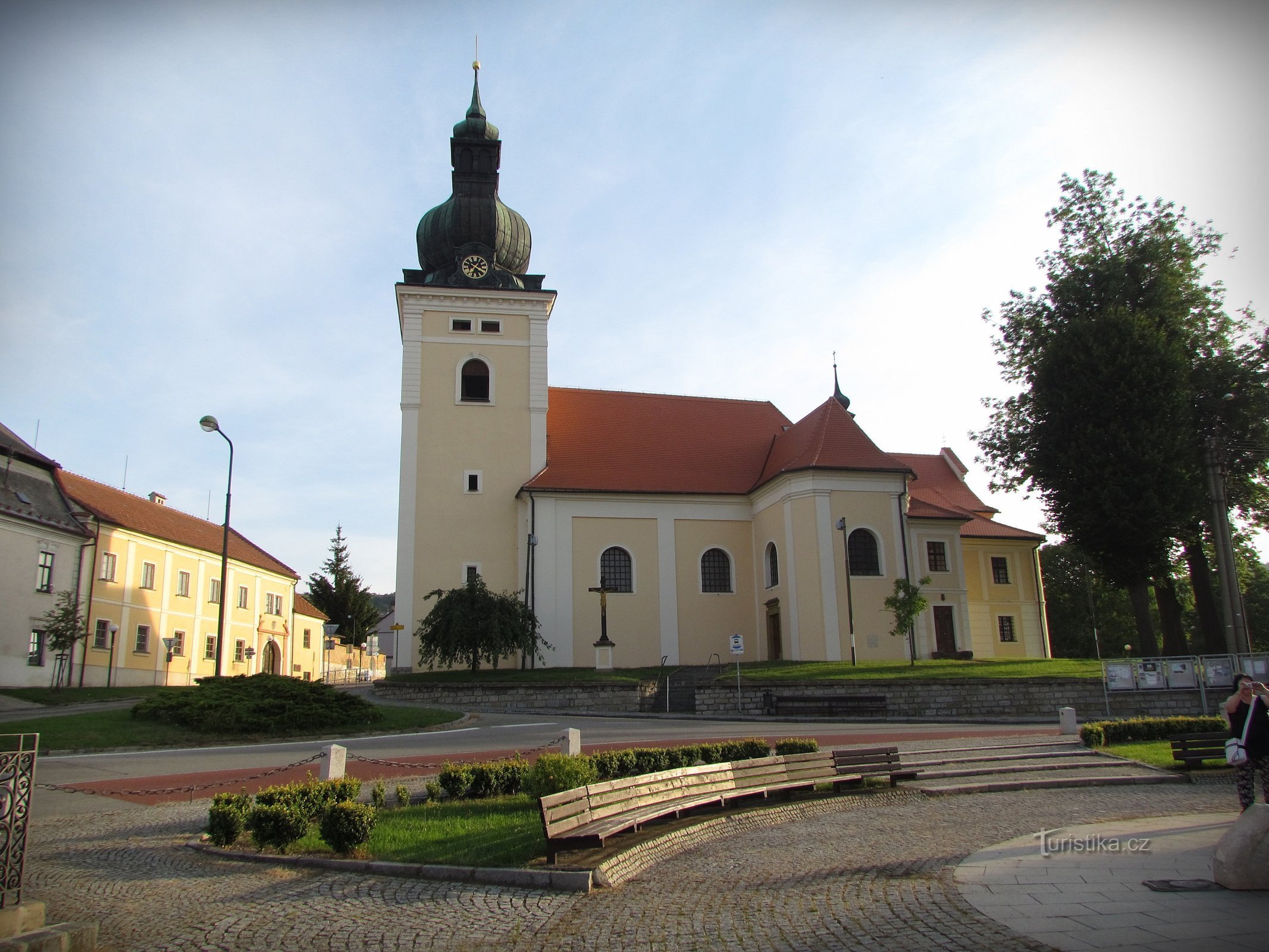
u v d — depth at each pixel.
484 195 41.19
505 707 31.09
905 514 37.22
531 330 41.06
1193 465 34.53
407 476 39.03
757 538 40.78
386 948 7.49
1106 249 38.03
